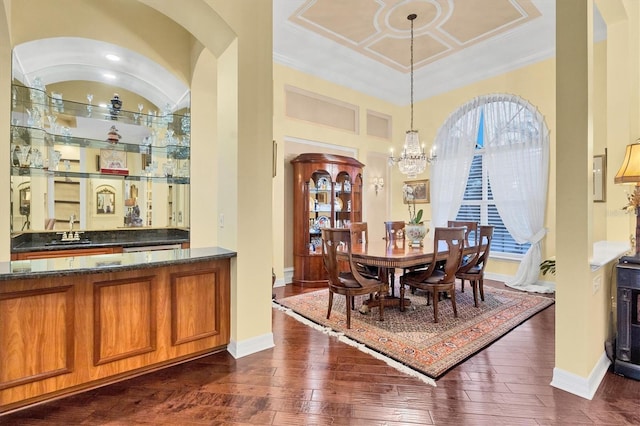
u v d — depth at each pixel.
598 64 4.27
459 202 5.75
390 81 6.13
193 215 3.82
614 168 3.20
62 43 2.98
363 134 6.26
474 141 5.58
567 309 2.13
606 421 1.79
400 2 3.92
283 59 5.08
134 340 2.25
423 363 2.47
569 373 2.12
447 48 5.03
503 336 3.02
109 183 4.15
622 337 2.28
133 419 1.83
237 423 1.80
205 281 2.58
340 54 5.18
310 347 2.79
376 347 2.76
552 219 4.78
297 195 5.16
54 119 3.50
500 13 4.14
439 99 6.15
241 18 2.63
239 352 2.61
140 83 3.86
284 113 5.16
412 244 4.07
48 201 3.71
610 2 2.95
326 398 2.04
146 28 3.31
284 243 5.27
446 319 3.44
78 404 1.96
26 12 2.71
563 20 2.16
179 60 3.58
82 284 2.04
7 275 1.75
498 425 1.77
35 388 1.90
